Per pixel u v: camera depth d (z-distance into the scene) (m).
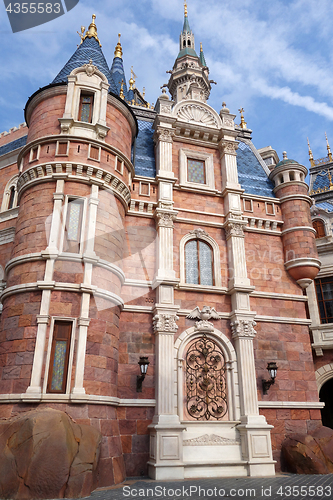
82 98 14.32
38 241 11.84
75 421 9.92
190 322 14.06
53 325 10.76
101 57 16.80
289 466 12.69
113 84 16.19
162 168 15.91
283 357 14.63
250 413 12.97
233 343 14.27
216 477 11.64
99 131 13.57
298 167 17.64
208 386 13.44
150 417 12.34
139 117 19.98
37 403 9.92
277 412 13.72
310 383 14.56
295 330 15.23
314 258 15.98
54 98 14.17
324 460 12.39
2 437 8.81
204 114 17.84
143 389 12.62
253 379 13.48
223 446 12.49
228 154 17.14
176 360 13.23
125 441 11.81
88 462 8.80
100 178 13.05
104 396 10.74
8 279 12.16
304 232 16.41
